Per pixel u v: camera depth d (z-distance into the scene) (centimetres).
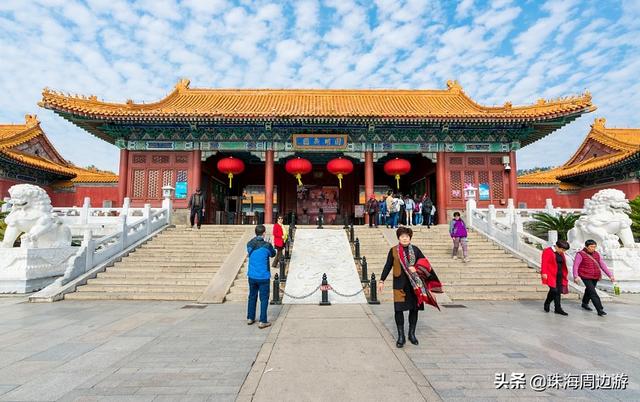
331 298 1203
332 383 521
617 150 3142
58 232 1532
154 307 1098
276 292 1146
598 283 1442
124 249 1656
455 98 3116
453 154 2633
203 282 1359
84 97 2356
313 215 3294
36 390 499
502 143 2622
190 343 720
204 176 2831
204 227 2095
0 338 754
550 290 1034
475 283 1368
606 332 810
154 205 2561
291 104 2922
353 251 1672
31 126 3716
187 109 2642
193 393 490
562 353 660
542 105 2388
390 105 2947
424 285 703
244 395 482
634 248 1436
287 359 621
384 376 547
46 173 3556
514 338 759
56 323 889
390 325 878
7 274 1323
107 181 3784
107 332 804
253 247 891
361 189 3909
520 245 1661
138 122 2408
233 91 3188
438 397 479
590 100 2209
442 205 2577
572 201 3566
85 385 516
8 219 1418
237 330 823
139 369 578
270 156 2616
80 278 1342
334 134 2628
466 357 638
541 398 479
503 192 2592
